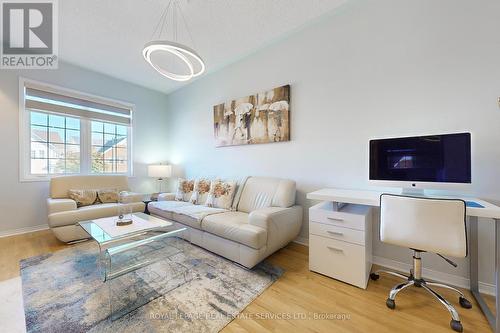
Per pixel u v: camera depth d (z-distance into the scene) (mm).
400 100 1945
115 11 2188
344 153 2275
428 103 1818
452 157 1525
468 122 1665
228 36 2648
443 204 1273
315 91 2471
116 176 3568
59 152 3320
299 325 1291
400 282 1754
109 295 1576
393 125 1983
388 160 1773
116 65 3363
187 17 2289
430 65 1806
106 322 1305
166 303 1489
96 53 3014
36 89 3035
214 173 3656
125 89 3979
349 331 1244
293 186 2457
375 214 2070
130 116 4102
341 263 1766
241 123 3160
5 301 1500
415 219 1359
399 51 1944
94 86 3582
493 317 1298
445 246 1281
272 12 2242
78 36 2619
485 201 1517
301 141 2596
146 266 2006
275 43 2795
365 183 2148
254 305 1472
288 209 2268
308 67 2518
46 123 3195
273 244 2029
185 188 3438
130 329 1249
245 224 2045
